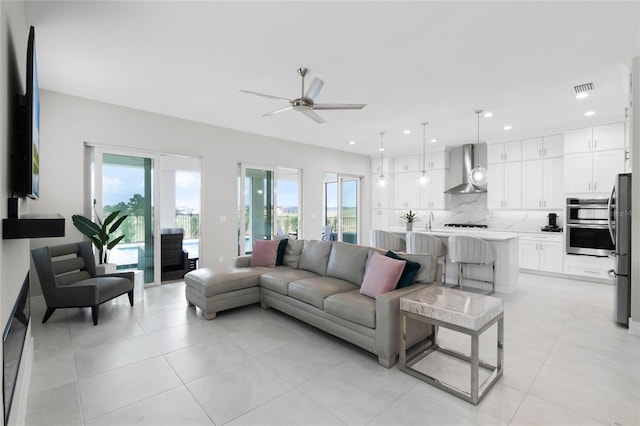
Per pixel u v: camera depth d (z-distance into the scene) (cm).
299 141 675
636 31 258
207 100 425
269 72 339
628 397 204
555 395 206
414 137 637
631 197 312
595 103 429
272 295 359
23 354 198
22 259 210
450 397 205
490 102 425
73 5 229
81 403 196
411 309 233
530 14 237
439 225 776
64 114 403
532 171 607
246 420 182
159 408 192
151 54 301
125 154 458
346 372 236
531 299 423
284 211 759
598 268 517
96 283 341
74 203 410
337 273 352
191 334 303
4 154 160
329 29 259
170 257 524
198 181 546
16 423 162
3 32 157
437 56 302
